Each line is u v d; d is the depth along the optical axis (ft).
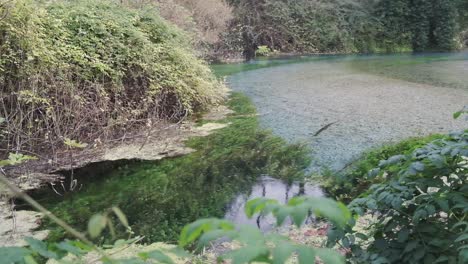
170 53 19.31
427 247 4.59
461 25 63.62
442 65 38.75
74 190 11.60
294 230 8.93
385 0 59.06
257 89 26.94
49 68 14.53
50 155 13.80
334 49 55.83
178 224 9.53
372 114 19.20
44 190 11.55
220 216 9.88
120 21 17.95
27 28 14.02
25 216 9.90
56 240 8.72
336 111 20.06
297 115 19.53
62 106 14.69
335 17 57.00
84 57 15.83
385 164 5.11
